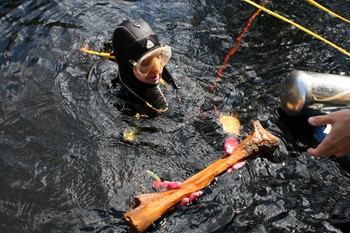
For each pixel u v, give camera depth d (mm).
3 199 2615
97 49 3846
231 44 3957
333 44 3865
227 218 2527
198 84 3488
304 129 3123
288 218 2547
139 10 4359
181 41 3980
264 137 2840
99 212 2555
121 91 3365
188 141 3006
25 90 3383
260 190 2688
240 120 3199
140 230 2338
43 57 3699
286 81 3102
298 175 2803
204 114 3217
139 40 3102
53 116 3172
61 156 2885
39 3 4312
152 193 2514
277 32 4105
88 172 2785
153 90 3312
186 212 2533
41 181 2727
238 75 3605
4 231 2453
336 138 2279
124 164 2840
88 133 3053
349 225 2518
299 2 4504
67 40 3910
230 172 2758
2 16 4125
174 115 3201
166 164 2854
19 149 2932
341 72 3643
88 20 4168
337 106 3068
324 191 2709
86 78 3500
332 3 4508
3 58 3672
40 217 2525
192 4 4445
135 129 3082
